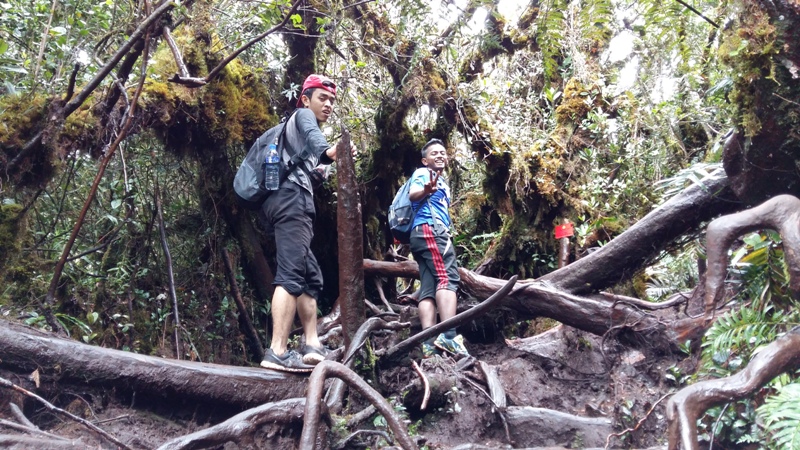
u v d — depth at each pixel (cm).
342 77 616
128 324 494
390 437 354
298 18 466
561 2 526
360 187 630
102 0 495
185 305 561
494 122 663
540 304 508
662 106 654
